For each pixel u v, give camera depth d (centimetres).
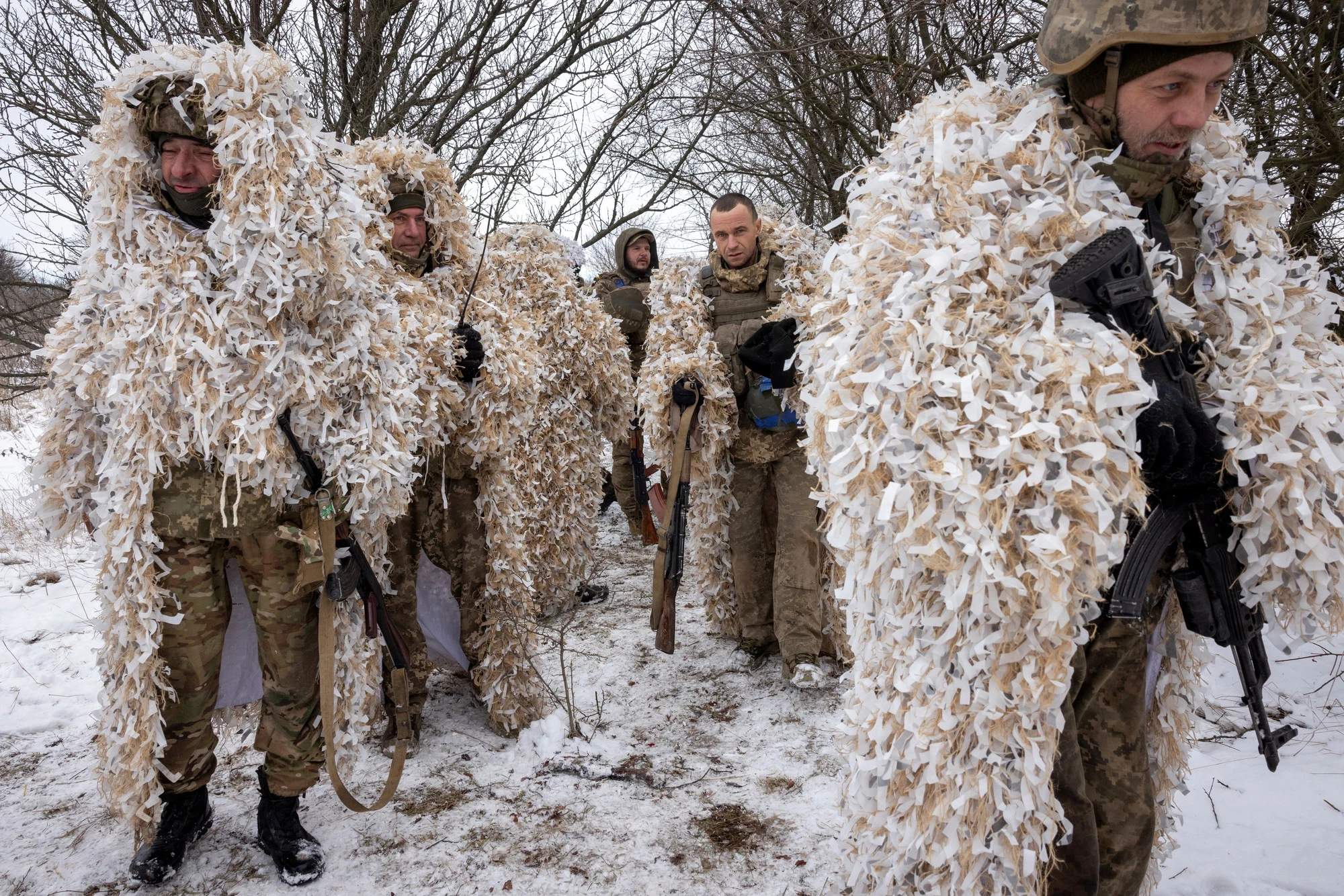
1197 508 142
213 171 228
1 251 655
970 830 134
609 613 487
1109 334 125
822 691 367
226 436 228
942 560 127
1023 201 133
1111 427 124
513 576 330
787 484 370
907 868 143
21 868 256
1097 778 153
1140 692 152
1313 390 134
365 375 244
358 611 260
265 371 224
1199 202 145
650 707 361
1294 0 366
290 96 228
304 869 247
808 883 239
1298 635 147
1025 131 133
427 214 339
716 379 371
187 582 236
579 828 272
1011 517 124
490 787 299
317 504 237
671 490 368
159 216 225
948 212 133
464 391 318
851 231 151
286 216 222
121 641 229
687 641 435
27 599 503
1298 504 133
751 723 343
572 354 488
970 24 503
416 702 328
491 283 360
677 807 283
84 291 230
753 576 398
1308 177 369
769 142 720
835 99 620
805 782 295
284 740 247
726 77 624
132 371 220
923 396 128
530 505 456
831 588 384
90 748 335
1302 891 209
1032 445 122
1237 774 267
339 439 237
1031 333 126
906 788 142
